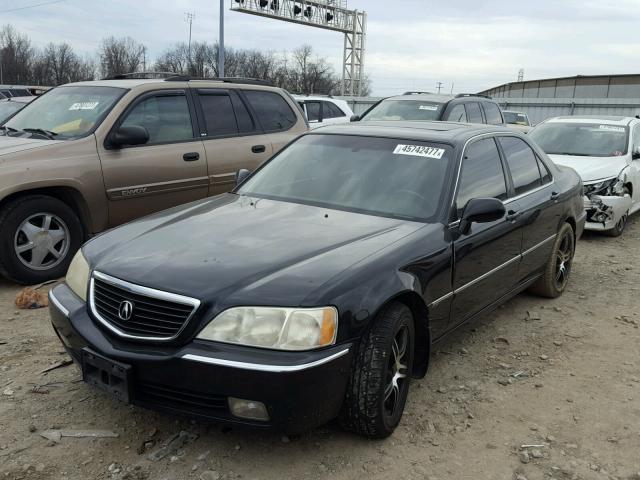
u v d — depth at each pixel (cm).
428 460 312
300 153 460
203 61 6544
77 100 639
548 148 955
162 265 307
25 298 502
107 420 334
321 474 296
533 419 358
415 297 333
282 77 6994
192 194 662
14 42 7206
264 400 271
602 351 463
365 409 303
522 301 571
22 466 293
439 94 1215
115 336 295
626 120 995
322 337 279
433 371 416
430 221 373
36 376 382
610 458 322
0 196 514
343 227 359
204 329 279
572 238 591
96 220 588
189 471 294
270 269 300
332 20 4481
